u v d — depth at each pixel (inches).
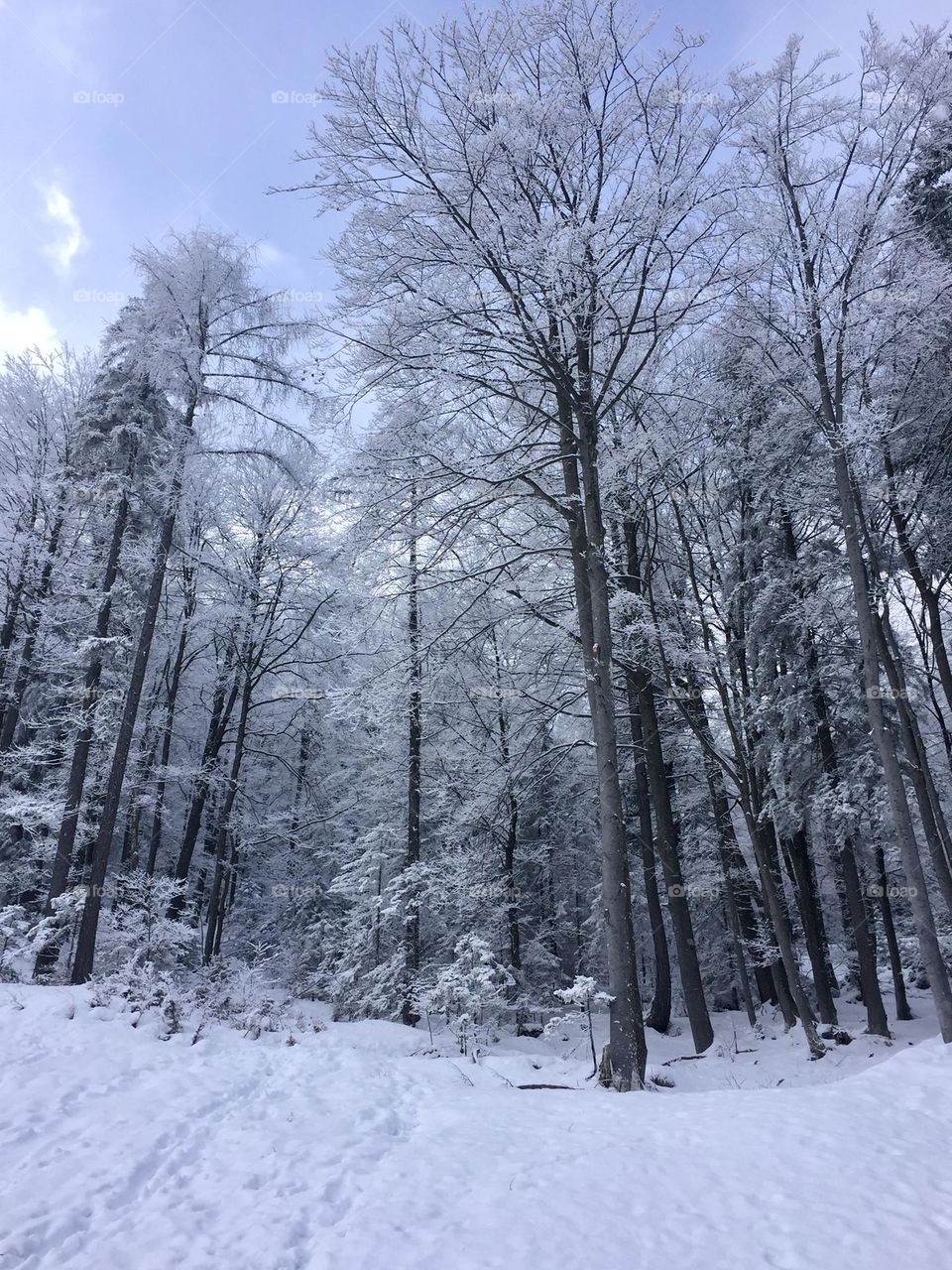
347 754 976.3
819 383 463.8
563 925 855.1
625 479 504.4
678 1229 165.5
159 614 806.5
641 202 371.6
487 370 430.0
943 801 756.0
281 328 603.8
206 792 854.5
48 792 715.4
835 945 1181.7
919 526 586.9
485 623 565.9
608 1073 339.9
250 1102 267.7
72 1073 276.7
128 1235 172.9
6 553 725.3
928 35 429.7
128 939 585.0
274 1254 163.9
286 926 986.7
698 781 831.1
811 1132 214.5
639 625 510.3
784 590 628.7
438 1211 180.1
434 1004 520.7
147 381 673.0
